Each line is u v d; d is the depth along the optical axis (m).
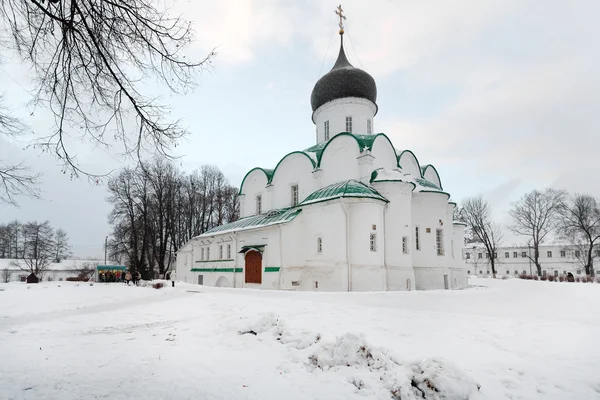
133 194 45.03
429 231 25.39
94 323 11.70
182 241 51.06
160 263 44.84
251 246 27.05
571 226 55.00
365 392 5.60
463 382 5.45
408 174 26.55
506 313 11.88
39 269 62.81
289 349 7.78
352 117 30.81
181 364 7.06
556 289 20.19
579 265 71.50
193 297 19.19
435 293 17.08
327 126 31.80
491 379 5.93
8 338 9.46
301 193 28.58
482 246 81.50
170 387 5.88
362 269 21.77
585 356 6.94
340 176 25.81
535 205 55.81
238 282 28.83
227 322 10.30
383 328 9.51
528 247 74.44
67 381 6.18
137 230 46.34
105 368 6.84
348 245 22.25
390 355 6.58
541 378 5.93
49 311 14.65
